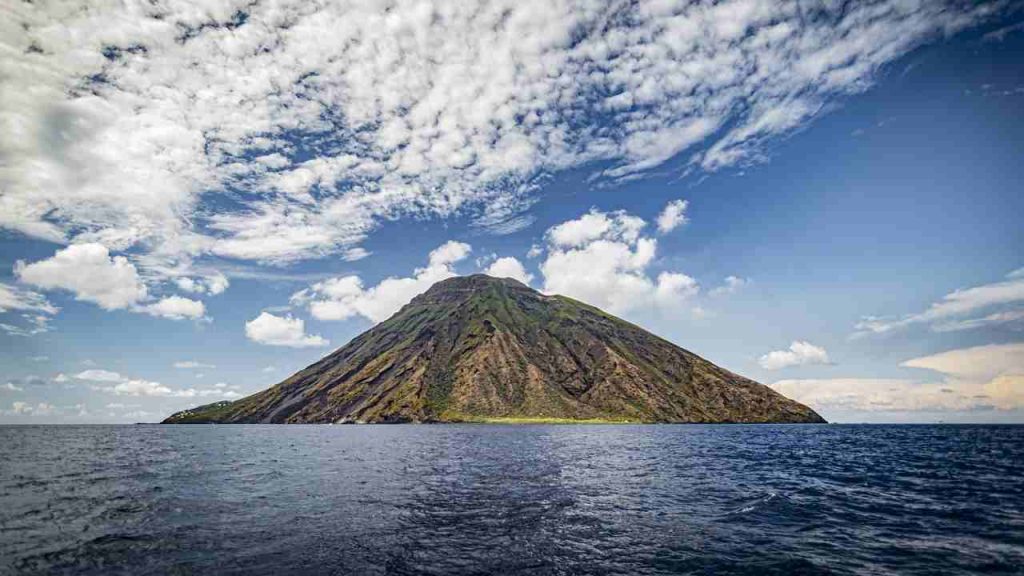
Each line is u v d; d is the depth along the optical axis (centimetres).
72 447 10306
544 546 2377
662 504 3453
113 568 2038
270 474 5259
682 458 7138
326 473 5344
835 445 10350
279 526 2775
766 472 5397
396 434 16262
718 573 2003
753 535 2589
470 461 6706
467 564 2100
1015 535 2603
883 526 2795
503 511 3216
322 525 2802
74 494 3894
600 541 2472
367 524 2830
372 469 5744
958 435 14912
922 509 3281
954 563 2136
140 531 2648
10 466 6153
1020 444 10394
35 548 2319
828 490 4081
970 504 3466
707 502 3531
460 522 2888
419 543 2423
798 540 2494
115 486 4347
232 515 3080
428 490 4112
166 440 13538
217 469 5791
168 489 4169
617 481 4647
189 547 2339
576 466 6006
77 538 2500
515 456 7469
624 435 14938
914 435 15112
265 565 2072
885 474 5238
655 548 2347
